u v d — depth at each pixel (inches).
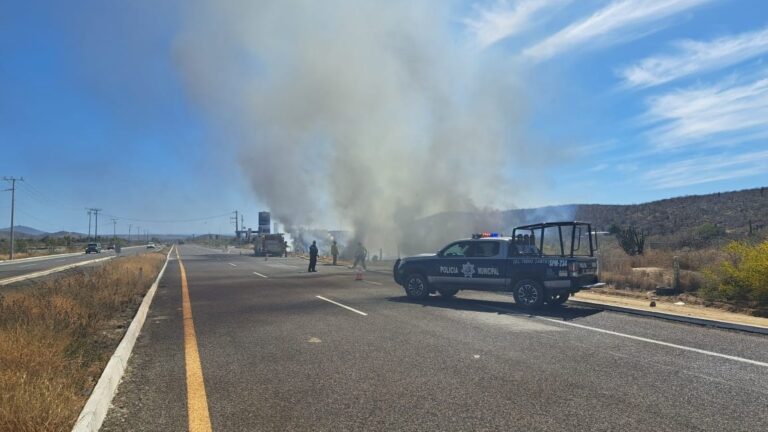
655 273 609.0
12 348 221.6
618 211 2443.4
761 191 2025.1
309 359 265.4
